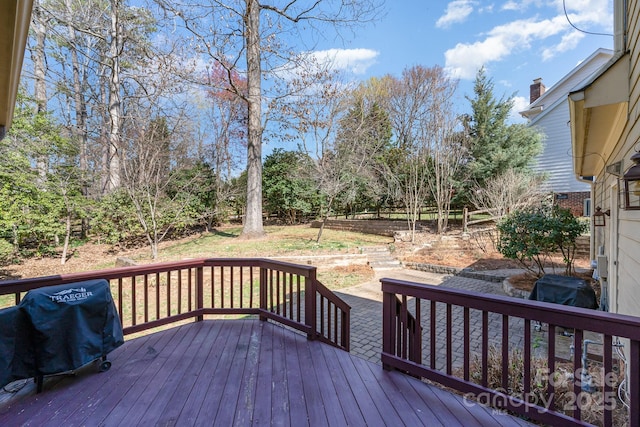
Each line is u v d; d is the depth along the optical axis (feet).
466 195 41.88
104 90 45.37
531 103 49.98
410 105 49.49
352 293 21.90
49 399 7.28
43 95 36.86
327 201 51.34
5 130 7.56
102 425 6.36
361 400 7.07
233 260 12.71
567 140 39.81
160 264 11.46
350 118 39.86
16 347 7.29
